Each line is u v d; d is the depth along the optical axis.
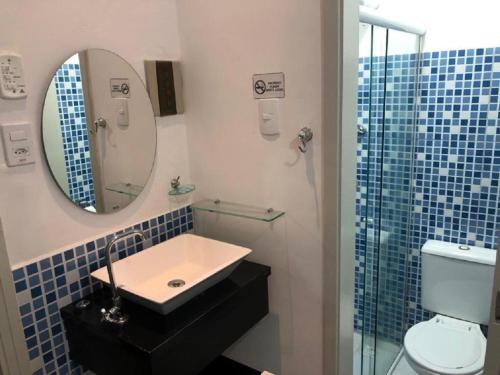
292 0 1.47
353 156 1.57
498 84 2.07
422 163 2.38
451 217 2.37
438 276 2.37
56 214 1.43
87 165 1.50
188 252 1.84
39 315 1.40
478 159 2.21
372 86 1.77
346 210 1.58
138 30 1.63
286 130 1.60
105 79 1.52
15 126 1.27
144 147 1.71
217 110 1.77
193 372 1.42
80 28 1.42
